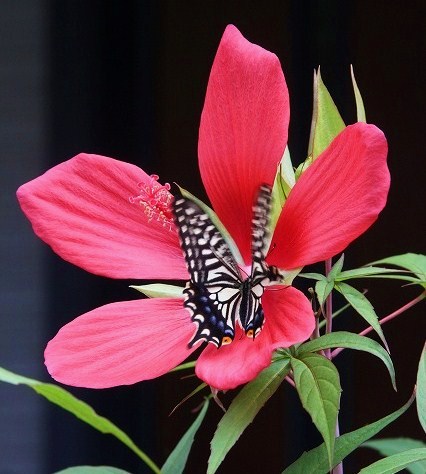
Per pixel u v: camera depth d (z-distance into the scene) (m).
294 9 2.04
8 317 2.06
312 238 0.99
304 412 2.05
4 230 2.06
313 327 0.96
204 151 1.03
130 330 1.02
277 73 1.01
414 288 2.05
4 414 2.05
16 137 2.06
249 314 0.99
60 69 2.06
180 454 1.11
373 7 2.07
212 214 1.04
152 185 1.05
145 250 1.05
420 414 1.02
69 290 2.07
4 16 2.04
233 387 0.95
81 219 1.05
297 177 1.05
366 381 2.06
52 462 2.06
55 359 1.01
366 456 2.06
